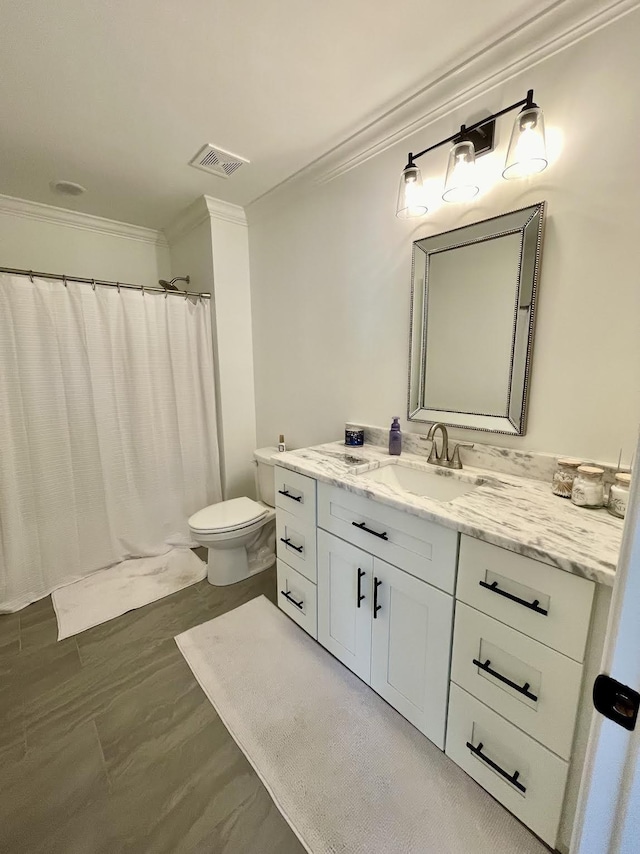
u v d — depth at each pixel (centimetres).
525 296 133
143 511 251
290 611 185
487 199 141
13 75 135
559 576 87
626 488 105
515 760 101
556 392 131
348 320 202
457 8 112
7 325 195
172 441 260
